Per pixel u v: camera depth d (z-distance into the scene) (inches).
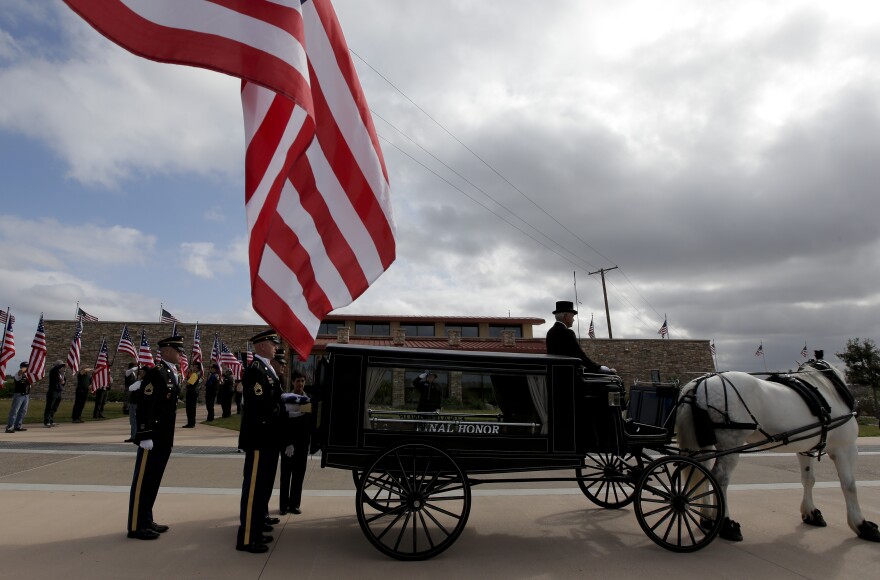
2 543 199.5
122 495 275.7
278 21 160.4
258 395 206.5
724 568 188.1
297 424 256.8
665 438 244.7
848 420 234.5
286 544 207.0
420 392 208.7
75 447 442.6
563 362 217.5
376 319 1565.0
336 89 215.3
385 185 226.5
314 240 205.6
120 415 847.1
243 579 169.8
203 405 1246.9
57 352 1391.5
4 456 394.9
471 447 206.8
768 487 333.1
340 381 205.0
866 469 406.9
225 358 1040.8
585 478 246.1
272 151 181.2
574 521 249.8
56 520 230.5
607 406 227.8
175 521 235.3
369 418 203.9
